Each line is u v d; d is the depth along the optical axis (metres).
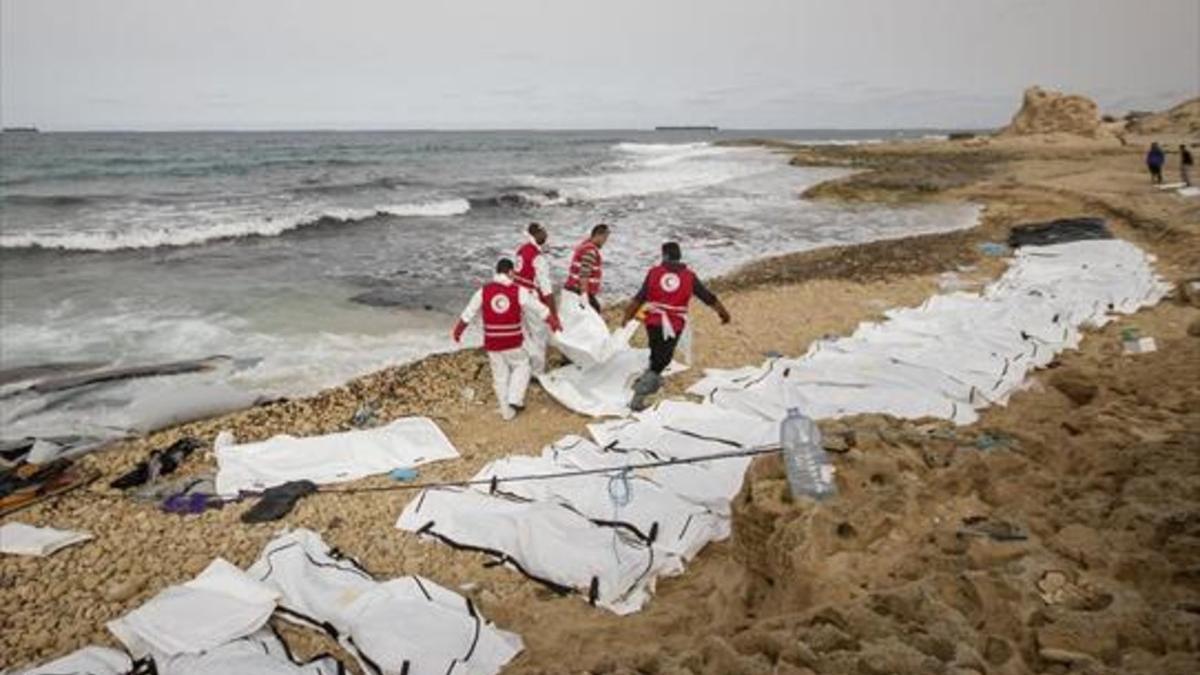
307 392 8.28
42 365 8.92
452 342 10.09
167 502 5.77
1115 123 79.56
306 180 36.22
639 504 4.96
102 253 16.05
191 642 3.87
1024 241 15.94
